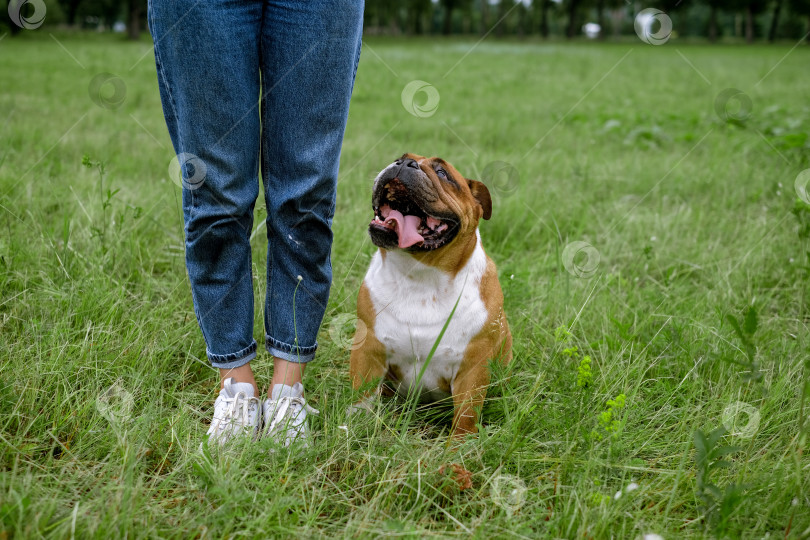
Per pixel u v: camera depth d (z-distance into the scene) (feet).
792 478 6.64
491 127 27.17
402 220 7.78
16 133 20.38
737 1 187.01
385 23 220.02
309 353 8.09
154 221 12.69
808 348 9.45
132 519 5.72
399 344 8.26
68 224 11.65
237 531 5.86
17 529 5.25
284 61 7.08
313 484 6.73
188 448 6.86
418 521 6.34
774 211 16.14
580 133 27.12
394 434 7.41
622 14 206.08
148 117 27.22
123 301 9.89
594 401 8.19
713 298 11.57
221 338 7.74
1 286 9.86
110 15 190.70
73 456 6.57
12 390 7.34
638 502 6.49
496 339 8.45
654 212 16.29
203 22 6.57
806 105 36.40
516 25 225.15
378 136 24.75
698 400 8.69
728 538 5.96
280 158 7.38
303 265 7.83
